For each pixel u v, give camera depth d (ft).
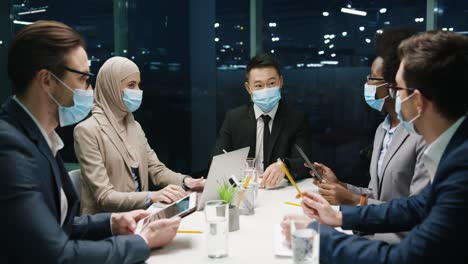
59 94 4.23
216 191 5.90
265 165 8.88
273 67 8.72
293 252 3.78
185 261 4.11
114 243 3.95
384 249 3.68
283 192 6.93
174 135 14.06
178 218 4.53
